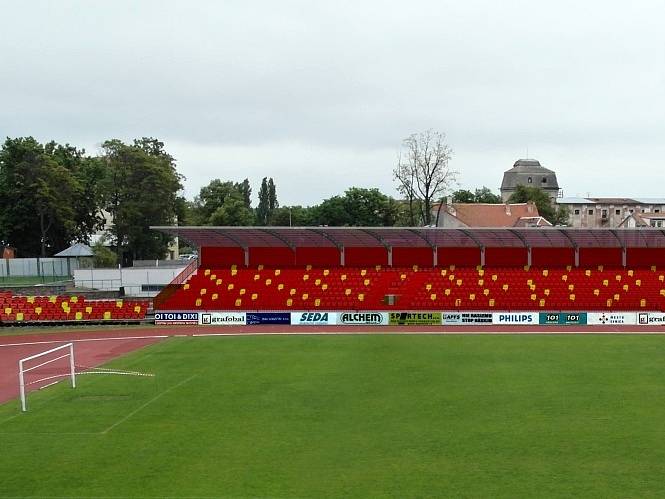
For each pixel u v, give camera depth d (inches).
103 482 660.1
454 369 1233.4
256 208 5930.1
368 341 1641.2
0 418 910.4
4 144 3132.4
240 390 1067.9
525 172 6176.2
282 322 2010.3
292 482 652.7
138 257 3614.7
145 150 3673.7
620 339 1643.7
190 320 2026.3
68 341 1699.1
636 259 2258.9
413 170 3661.4
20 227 3169.3
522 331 1828.2
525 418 877.8
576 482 647.1
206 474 678.5
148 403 986.1
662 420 865.5
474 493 619.2
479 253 2303.2
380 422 864.3
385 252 2327.8
